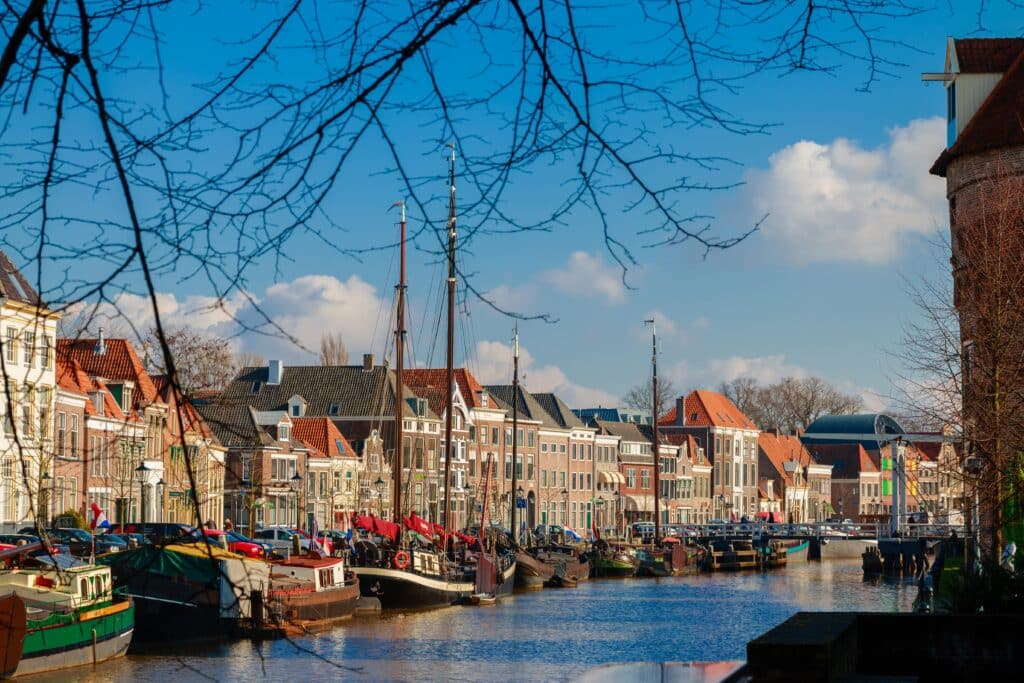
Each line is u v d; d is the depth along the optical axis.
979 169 44.22
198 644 41.78
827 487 176.12
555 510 126.69
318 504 95.44
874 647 18.05
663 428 155.75
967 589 23.67
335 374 108.44
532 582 79.75
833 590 78.81
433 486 108.38
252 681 36.12
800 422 185.00
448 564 65.44
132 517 64.12
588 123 5.81
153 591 40.31
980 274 34.12
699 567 101.75
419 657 43.34
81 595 36.34
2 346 5.81
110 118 5.21
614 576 94.38
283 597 46.97
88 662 36.69
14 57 5.08
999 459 29.89
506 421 120.44
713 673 24.22
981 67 45.97
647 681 22.97
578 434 131.38
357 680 37.31
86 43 5.07
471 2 5.44
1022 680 17.69
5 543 48.50
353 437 105.56
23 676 33.84
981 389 31.53
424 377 114.81
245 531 82.38
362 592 58.19
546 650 45.94
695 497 150.50
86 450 9.83
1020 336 31.06
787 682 13.90
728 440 157.50
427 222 6.25
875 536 110.69
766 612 62.28
